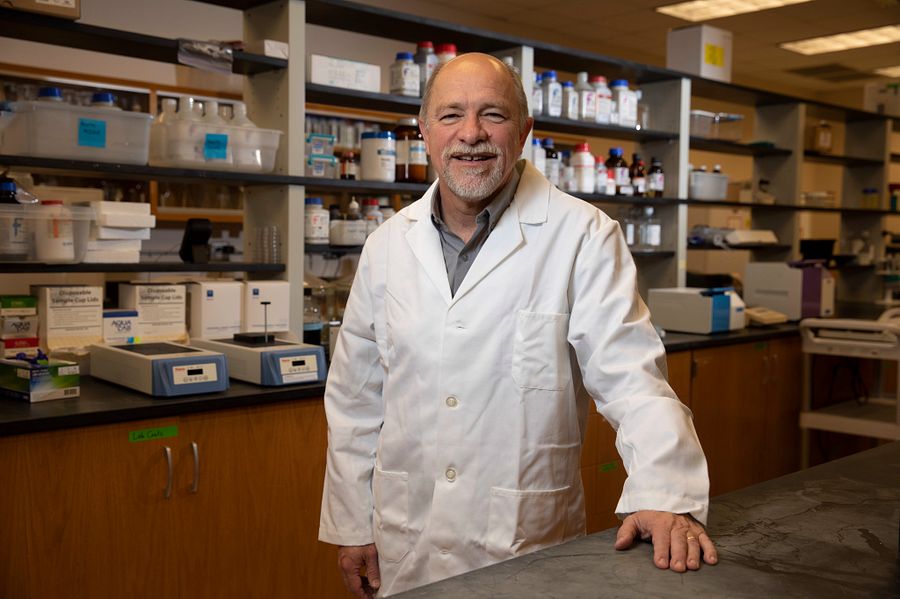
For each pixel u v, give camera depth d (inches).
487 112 55.9
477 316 57.7
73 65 181.3
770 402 159.2
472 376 57.2
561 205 59.4
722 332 152.7
